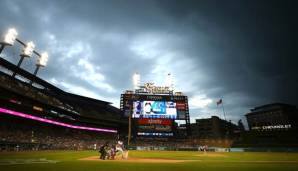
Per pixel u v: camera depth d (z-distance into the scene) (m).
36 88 65.44
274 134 72.56
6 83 48.66
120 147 28.45
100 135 76.25
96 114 81.19
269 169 15.67
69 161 20.89
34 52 58.59
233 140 76.00
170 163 21.06
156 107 70.62
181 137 75.00
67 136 65.50
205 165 18.92
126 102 70.50
